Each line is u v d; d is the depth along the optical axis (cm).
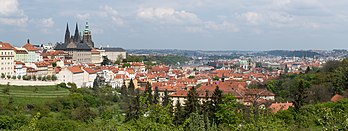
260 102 15912
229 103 7300
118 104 17975
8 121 11362
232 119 6800
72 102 16675
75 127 10638
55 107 16075
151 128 3881
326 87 16538
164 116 4047
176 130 4038
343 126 3647
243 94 18400
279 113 9956
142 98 4209
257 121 4578
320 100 15275
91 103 17638
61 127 10669
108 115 7325
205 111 10175
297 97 12338
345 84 16250
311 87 17150
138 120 3997
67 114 14962
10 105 15575
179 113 10581
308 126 6962
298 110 10369
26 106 15825
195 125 4706
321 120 3853
